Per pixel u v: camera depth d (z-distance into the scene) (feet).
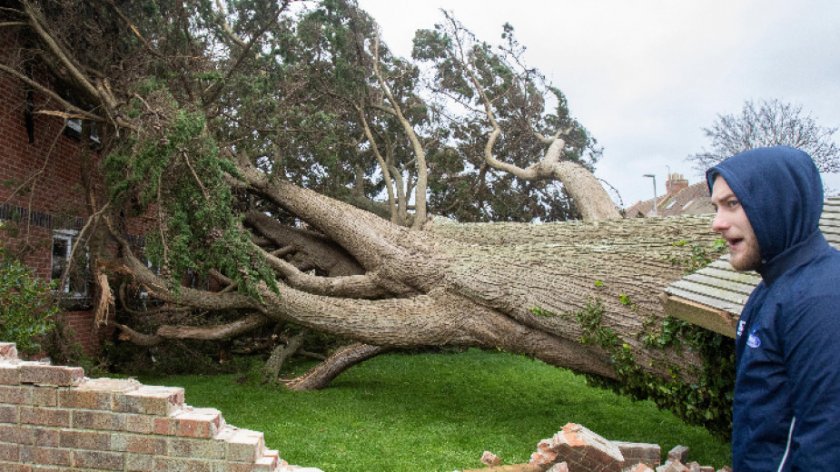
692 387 24.12
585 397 39.29
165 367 43.47
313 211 42.65
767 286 7.10
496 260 33.50
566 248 32.07
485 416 32.45
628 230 33.81
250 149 41.34
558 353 30.78
